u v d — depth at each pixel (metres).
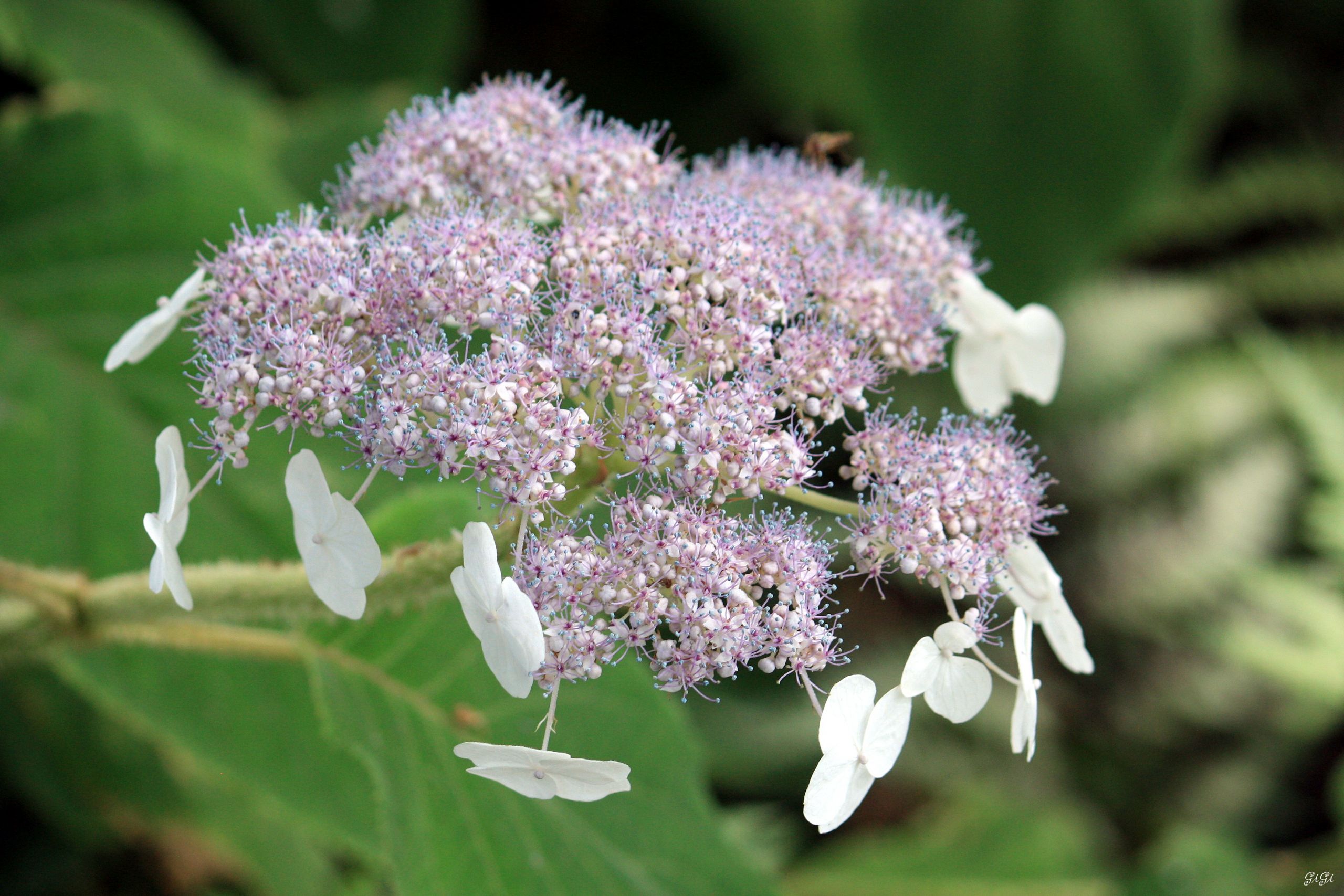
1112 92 1.28
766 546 0.71
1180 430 2.01
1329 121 2.29
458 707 0.81
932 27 1.29
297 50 1.56
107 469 0.86
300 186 1.08
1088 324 2.02
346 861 1.05
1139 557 1.99
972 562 0.72
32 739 0.96
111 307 0.87
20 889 0.97
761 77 1.91
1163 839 1.86
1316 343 2.05
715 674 0.71
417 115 0.77
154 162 0.89
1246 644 1.68
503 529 0.73
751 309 0.73
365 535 0.70
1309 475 2.03
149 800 0.99
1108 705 1.98
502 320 0.72
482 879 0.78
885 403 0.74
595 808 0.81
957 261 0.78
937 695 0.72
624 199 0.75
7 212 0.87
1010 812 1.62
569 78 1.95
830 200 0.78
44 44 1.12
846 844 1.59
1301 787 1.93
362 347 0.72
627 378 0.72
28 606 0.77
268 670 0.85
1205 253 2.31
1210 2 1.27
